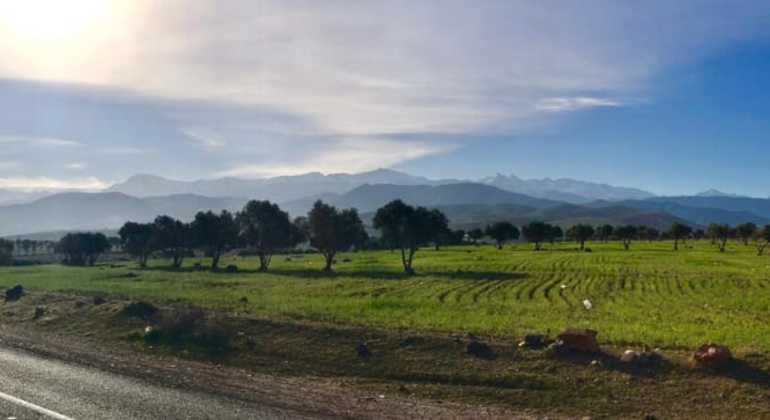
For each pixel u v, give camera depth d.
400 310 34.94
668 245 160.75
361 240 97.62
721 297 45.62
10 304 38.41
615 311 36.34
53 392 15.83
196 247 104.31
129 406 14.47
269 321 26.95
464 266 84.06
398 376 20.12
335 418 13.84
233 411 14.13
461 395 17.80
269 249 95.62
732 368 17.84
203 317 27.36
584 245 163.88
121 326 28.16
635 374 18.19
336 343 23.58
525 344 21.22
